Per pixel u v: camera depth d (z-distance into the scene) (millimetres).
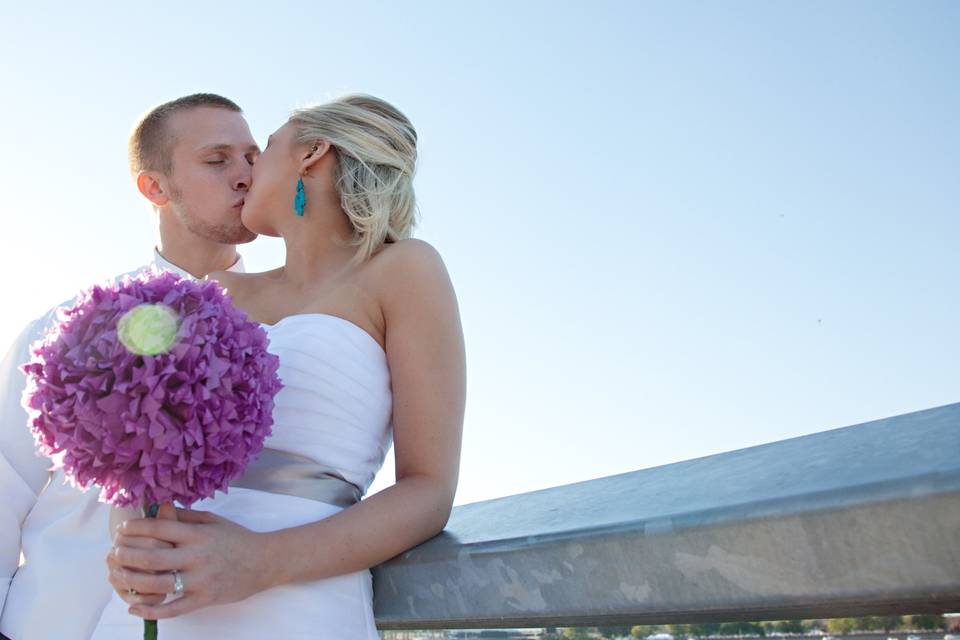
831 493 873
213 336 1384
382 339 1859
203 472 1371
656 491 1214
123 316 1347
